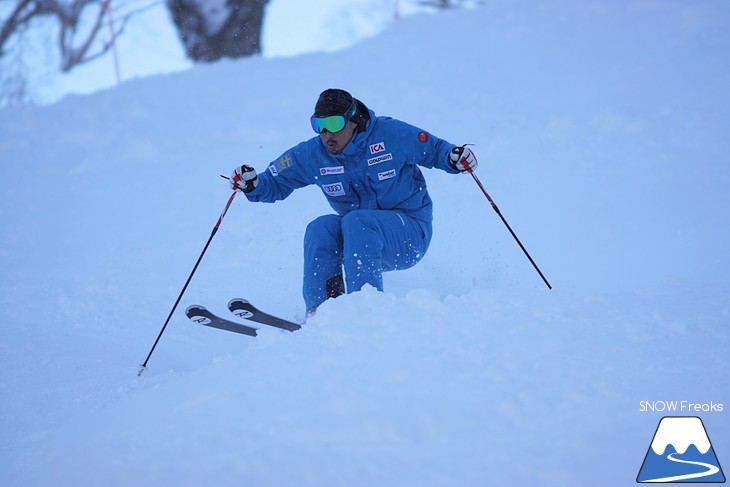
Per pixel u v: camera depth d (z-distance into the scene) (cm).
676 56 2920
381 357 774
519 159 2175
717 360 748
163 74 3731
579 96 2680
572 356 763
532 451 615
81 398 1031
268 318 1050
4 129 3156
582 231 1592
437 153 1095
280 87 3341
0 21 5166
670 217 1589
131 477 638
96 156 2797
